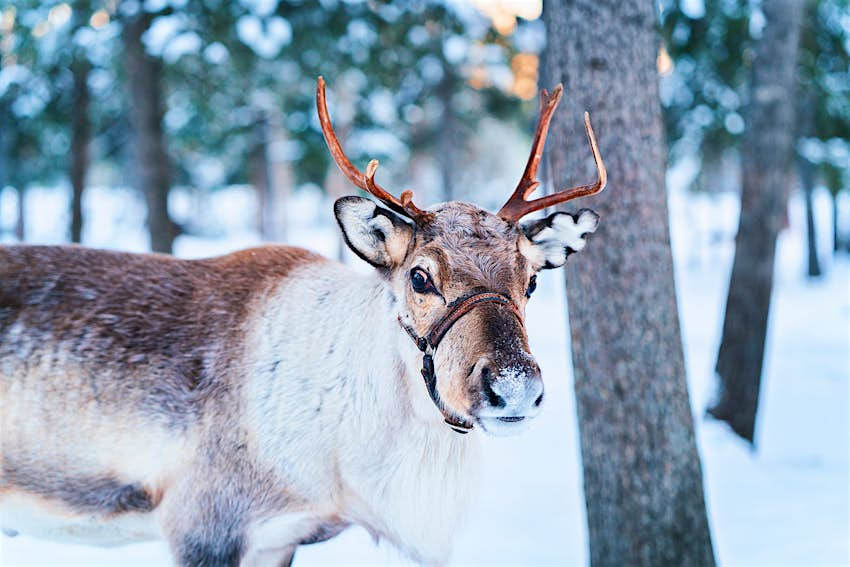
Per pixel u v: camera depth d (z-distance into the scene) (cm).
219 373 298
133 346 301
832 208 2320
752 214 698
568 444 680
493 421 224
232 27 923
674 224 2709
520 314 242
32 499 309
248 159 2166
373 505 284
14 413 301
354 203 251
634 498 360
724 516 517
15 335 303
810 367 1025
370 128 1764
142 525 312
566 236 266
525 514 514
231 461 292
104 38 981
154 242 966
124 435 296
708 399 734
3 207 2903
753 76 711
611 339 360
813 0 1148
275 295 314
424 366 249
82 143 1286
